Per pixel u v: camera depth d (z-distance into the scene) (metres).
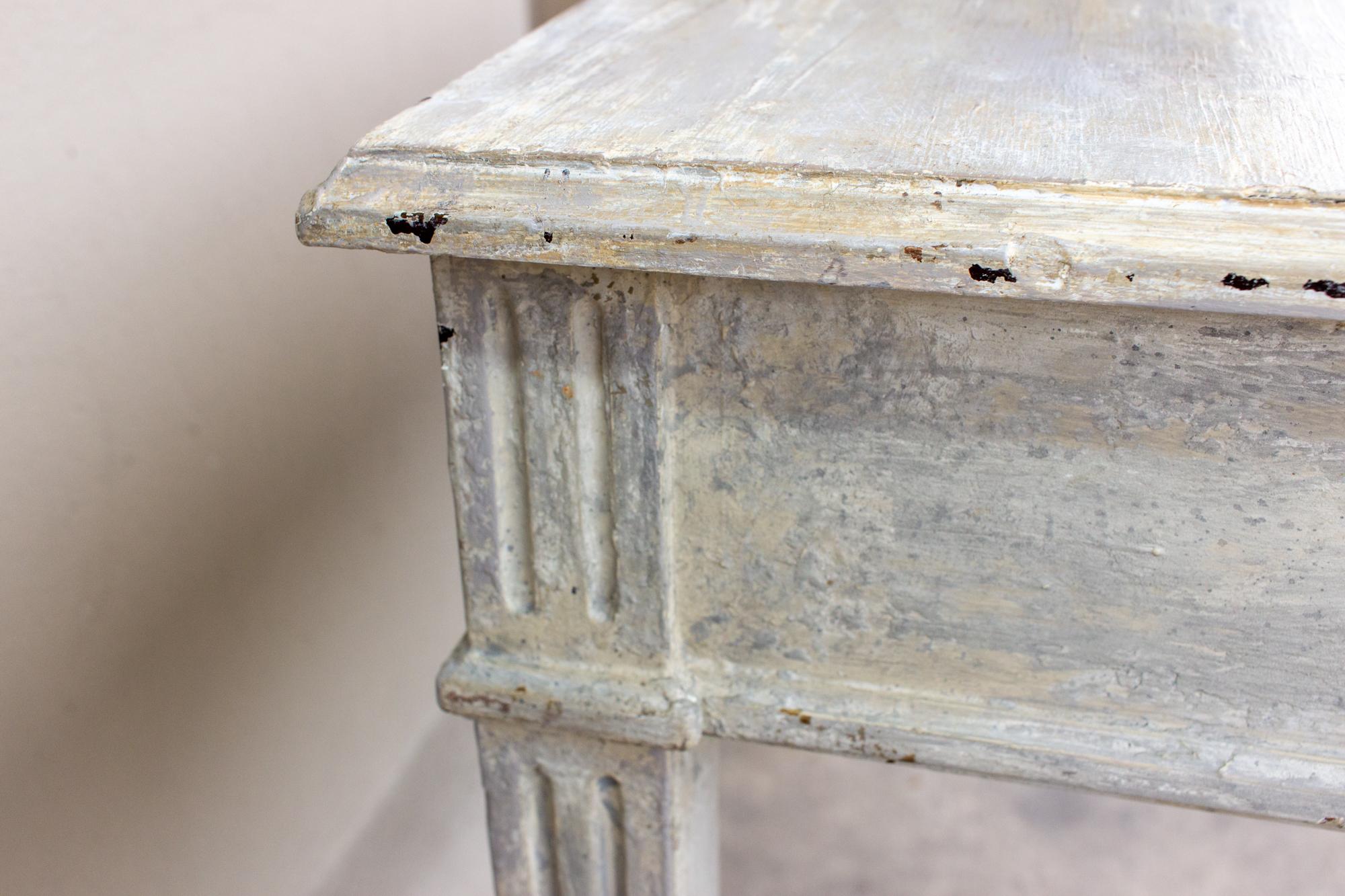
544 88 0.63
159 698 0.74
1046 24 0.68
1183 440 0.60
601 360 0.62
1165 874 0.99
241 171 0.75
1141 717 0.64
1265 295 0.56
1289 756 0.63
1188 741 0.64
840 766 1.12
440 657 0.95
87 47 0.68
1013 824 1.05
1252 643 0.62
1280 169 0.58
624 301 0.61
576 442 0.63
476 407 0.63
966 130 0.60
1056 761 0.64
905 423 0.62
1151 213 0.57
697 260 0.58
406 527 0.89
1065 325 0.60
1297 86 0.63
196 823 0.77
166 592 0.74
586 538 0.64
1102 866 1.00
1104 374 0.60
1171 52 0.66
